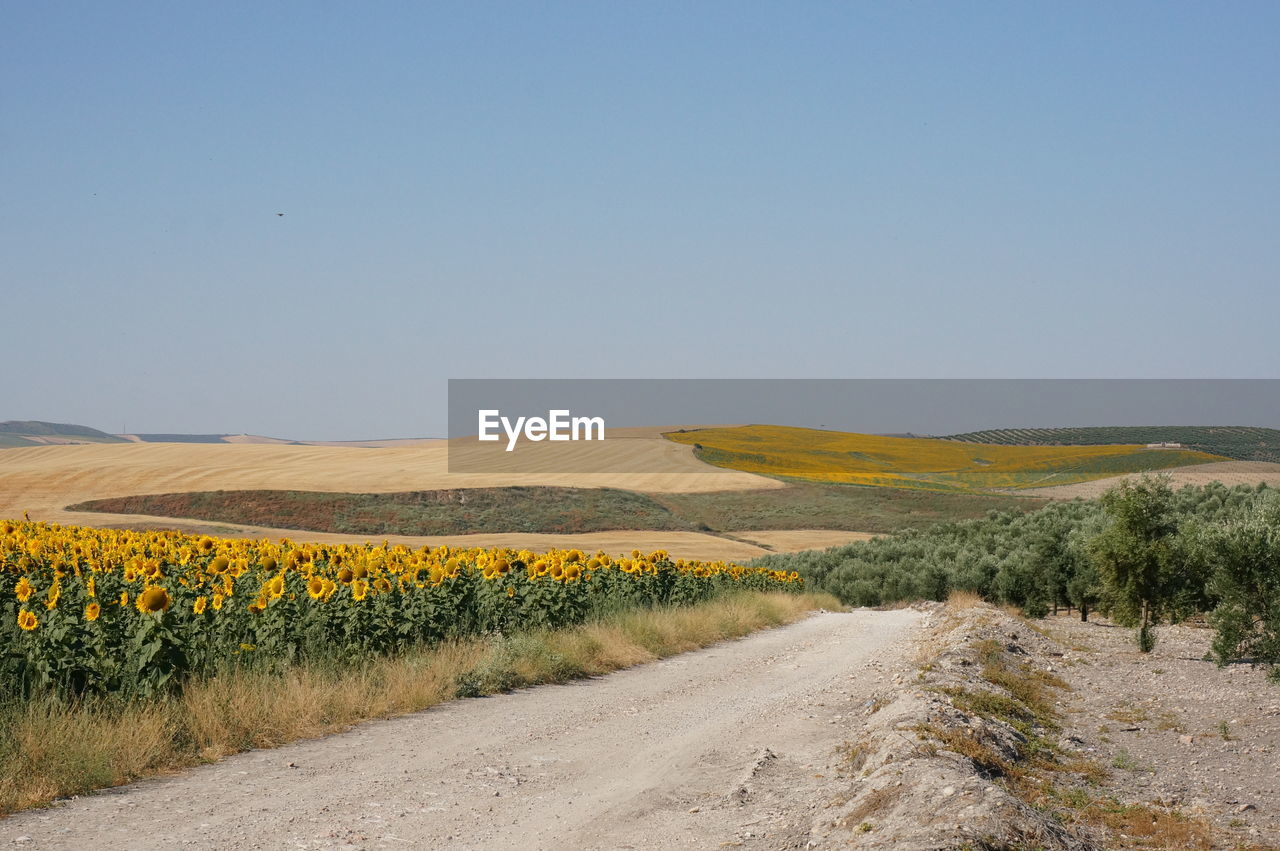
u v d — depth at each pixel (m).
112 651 10.16
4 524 15.84
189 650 11.28
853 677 16.72
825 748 10.98
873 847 6.68
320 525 69.69
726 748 10.99
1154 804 8.72
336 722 11.53
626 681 16.11
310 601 13.87
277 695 11.25
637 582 25.19
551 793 8.89
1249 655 17.78
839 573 45.44
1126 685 16.09
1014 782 8.96
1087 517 41.97
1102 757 10.80
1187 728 12.41
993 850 6.46
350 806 8.17
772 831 7.72
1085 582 28.88
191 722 10.12
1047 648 20.39
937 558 41.81
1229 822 8.14
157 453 96.44
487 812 8.20
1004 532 44.81
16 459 91.94
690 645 21.23
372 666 13.52
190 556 15.79
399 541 64.81
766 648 21.44
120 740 9.11
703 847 7.36
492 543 64.50
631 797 8.80
